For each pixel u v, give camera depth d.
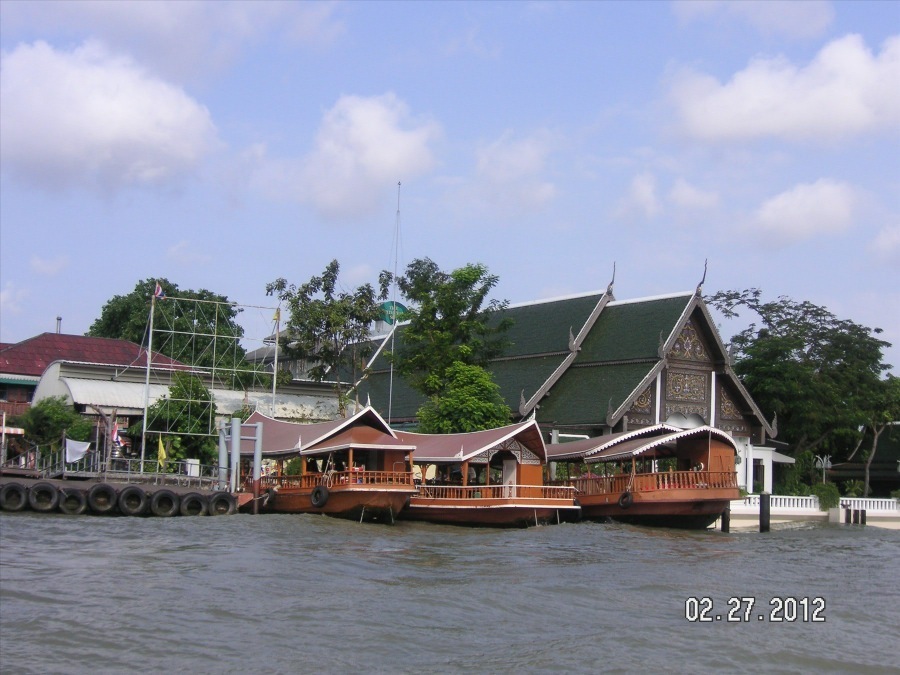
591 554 35.94
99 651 20.53
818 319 72.88
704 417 62.47
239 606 24.41
